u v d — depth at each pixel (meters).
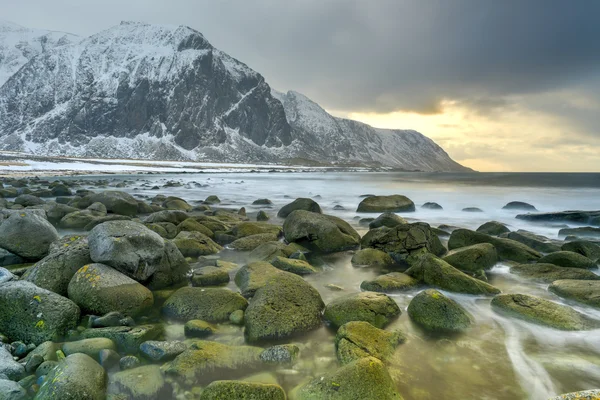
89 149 183.00
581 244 10.06
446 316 5.92
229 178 62.12
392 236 10.35
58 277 6.49
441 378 4.61
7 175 46.06
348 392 3.90
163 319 6.11
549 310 6.19
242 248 10.69
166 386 4.24
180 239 10.03
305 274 8.72
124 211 16.44
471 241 10.81
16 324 5.20
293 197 29.17
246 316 5.75
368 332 5.27
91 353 4.72
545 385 4.53
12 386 3.86
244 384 3.93
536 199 28.58
